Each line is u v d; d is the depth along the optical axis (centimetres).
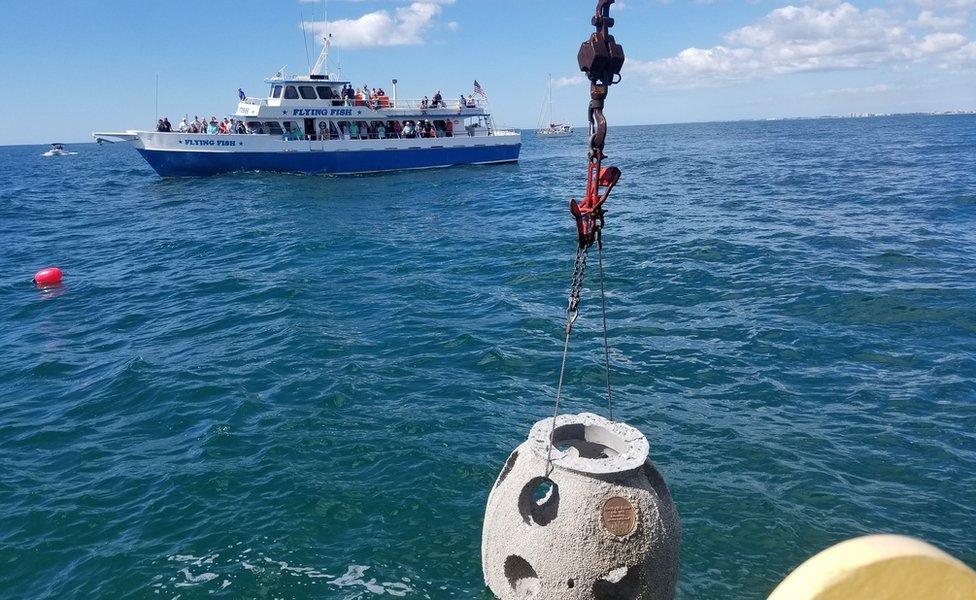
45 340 1373
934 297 1365
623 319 1327
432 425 890
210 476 778
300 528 668
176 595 582
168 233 2619
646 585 434
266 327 1373
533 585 464
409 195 3603
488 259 1966
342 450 829
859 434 844
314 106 4322
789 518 671
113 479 790
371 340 1256
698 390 988
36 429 944
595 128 444
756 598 561
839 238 1981
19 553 657
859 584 218
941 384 978
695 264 1731
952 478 746
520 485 461
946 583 216
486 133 5294
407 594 568
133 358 1216
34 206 3594
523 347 1189
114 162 8562
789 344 1149
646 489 443
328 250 2191
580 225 473
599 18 430
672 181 3897
